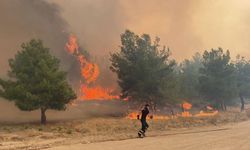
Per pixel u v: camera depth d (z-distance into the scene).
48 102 28.50
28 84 28.23
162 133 25.42
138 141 18.92
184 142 17.98
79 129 27.17
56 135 22.80
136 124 33.66
